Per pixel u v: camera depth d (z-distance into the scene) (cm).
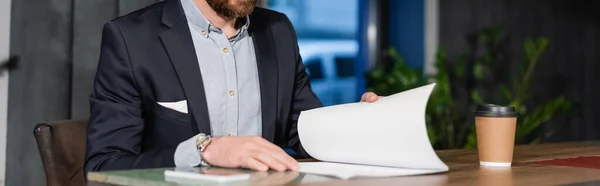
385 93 356
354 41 386
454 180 89
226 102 136
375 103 106
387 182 85
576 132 414
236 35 138
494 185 85
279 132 139
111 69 125
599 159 123
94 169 110
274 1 352
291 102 149
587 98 415
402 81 352
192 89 127
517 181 89
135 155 109
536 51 364
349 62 384
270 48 142
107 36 128
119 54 125
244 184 80
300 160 120
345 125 106
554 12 404
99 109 120
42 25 225
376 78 359
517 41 394
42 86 225
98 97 125
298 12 363
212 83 134
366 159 104
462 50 385
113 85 124
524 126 359
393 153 100
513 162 117
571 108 390
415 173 94
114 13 235
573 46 409
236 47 139
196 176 83
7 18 222
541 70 397
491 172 100
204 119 128
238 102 138
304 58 368
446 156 130
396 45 394
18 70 223
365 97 117
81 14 230
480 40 380
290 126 148
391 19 394
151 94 126
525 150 146
